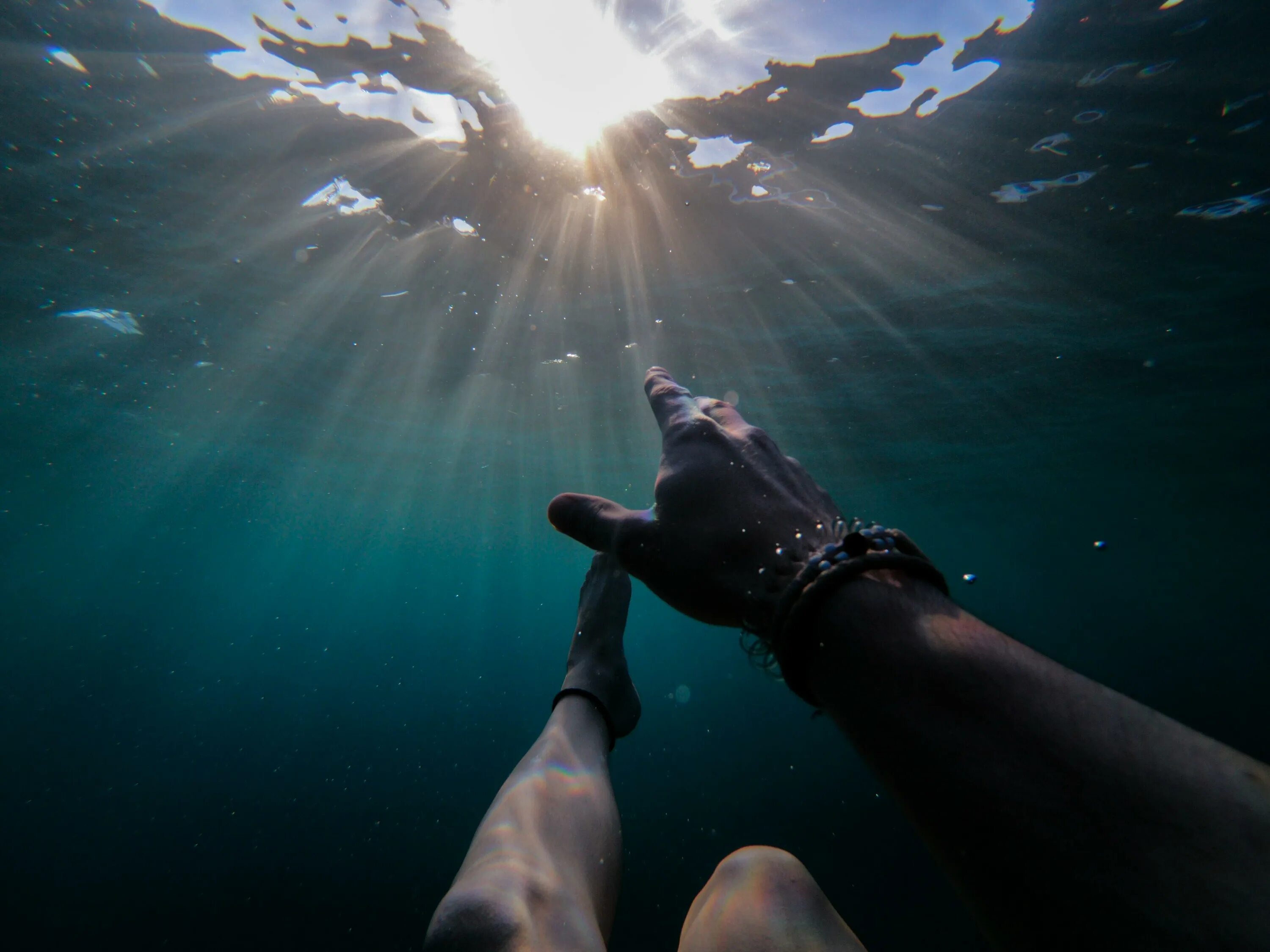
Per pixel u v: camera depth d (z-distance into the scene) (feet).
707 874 40.55
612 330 34.22
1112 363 37.81
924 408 44.52
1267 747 58.75
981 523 93.76
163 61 20.16
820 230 25.52
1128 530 101.86
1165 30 16.93
